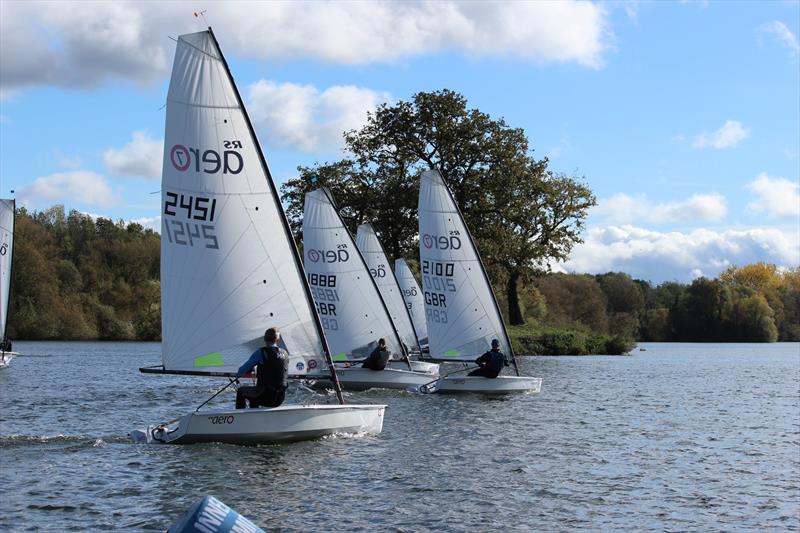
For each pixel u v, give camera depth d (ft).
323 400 89.25
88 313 311.47
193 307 61.67
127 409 84.23
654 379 140.05
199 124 61.57
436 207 105.19
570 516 42.37
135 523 39.17
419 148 224.12
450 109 217.36
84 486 46.16
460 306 105.09
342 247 110.22
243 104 62.34
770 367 183.32
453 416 78.89
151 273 343.46
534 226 233.96
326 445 59.11
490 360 99.91
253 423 58.18
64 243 343.26
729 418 84.89
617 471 54.13
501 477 51.13
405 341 143.54
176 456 54.34
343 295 110.11
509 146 218.38
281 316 62.95
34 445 58.70
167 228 61.36
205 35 61.72
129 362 172.65
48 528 38.32
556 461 57.11
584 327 272.72
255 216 62.34
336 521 40.19
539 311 330.54
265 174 62.59
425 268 105.70
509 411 84.43
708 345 370.32
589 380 135.13
